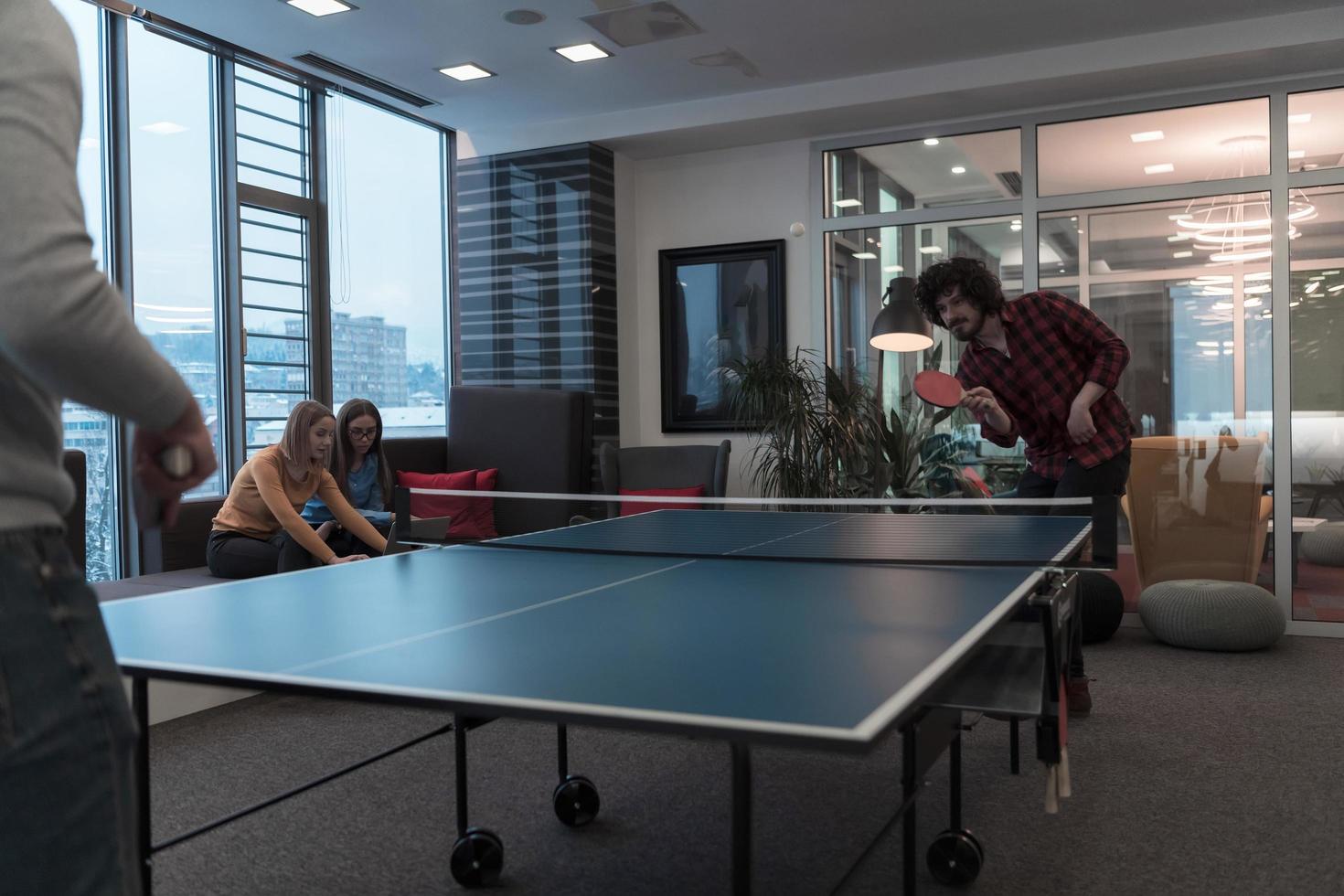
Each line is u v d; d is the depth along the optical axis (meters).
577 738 3.24
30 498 0.76
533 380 5.96
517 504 5.50
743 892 1.06
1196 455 5.02
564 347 5.87
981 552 2.39
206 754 3.08
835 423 5.33
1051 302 3.64
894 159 5.59
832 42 4.71
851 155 5.70
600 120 5.75
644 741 3.19
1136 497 5.14
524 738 3.24
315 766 2.96
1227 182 4.93
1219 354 4.97
